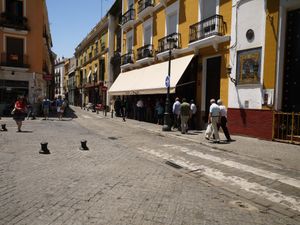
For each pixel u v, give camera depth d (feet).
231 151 33.42
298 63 39.45
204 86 56.80
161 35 73.67
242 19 46.26
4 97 88.12
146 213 15.49
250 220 15.24
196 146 37.45
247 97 45.19
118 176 22.36
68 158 27.96
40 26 93.30
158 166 26.32
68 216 14.73
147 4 79.10
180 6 64.64
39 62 93.25
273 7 41.19
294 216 16.01
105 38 128.06
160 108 65.51
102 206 16.20
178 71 58.70
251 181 22.47
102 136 45.78
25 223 13.80
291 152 32.89
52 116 90.07
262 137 42.50
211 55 54.39
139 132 52.54
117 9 114.21
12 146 33.17
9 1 89.76
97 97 142.92
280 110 41.01
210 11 55.31
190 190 19.83
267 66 41.96
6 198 16.96
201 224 14.46
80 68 190.70
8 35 89.04
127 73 91.97
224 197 18.72
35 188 18.81
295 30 39.88
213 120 39.78
